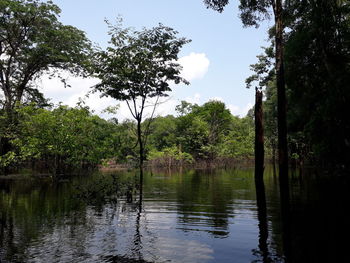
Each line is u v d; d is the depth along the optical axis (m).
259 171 15.49
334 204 9.39
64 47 26.69
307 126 18.58
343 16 15.90
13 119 22.86
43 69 28.39
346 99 14.75
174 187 15.20
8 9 23.05
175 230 6.60
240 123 65.94
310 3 15.03
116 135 24.58
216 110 51.53
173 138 55.34
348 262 4.62
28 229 6.70
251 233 6.33
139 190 13.93
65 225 7.10
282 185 7.92
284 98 8.41
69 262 4.72
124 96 15.38
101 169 34.78
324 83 17.89
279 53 8.71
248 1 12.76
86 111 22.19
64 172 25.27
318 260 4.72
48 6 24.30
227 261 4.73
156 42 14.86
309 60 17.84
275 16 9.05
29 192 13.26
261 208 9.17
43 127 20.05
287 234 6.20
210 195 12.23
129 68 15.12
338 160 19.36
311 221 7.25
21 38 25.47
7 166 24.25
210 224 7.16
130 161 20.45
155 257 4.94
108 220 7.59
